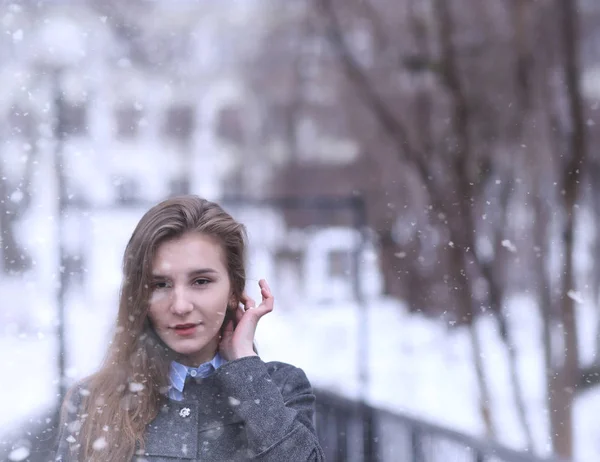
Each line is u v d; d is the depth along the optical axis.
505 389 7.86
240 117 27.34
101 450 2.10
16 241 7.21
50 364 6.75
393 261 9.27
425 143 7.95
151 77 16.83
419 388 9.17
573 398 6.48
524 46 8.11
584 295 9.56
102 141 14.87
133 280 2.14
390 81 11.14
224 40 23.89
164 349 2.21
